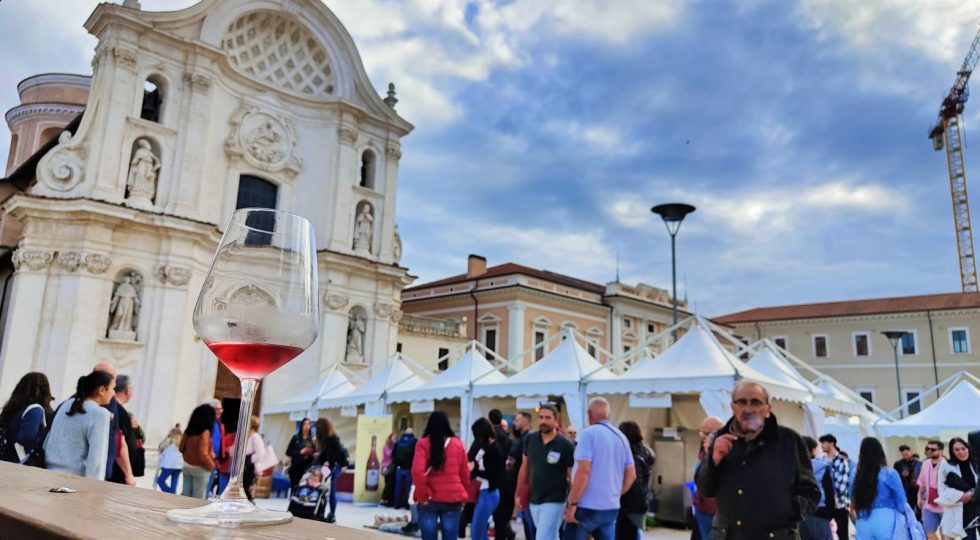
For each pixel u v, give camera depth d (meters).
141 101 19.61
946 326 39.91
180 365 18.92
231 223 1.40
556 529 6.11
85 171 18.66
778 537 3.62
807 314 44.31
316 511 8.31
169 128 19.97
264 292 1.32
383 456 14.71
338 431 17.56
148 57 19.89
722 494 3.83
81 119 21.31
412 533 10.27
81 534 0.74
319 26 24.56
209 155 21.19
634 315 37.78
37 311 17.38
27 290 17.39
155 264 19.00
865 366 41.78
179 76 20.48
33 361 17.09
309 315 1.37
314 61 24.94
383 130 26.00
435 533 6.54
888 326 41.59
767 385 10.49
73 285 17.58
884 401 40.75
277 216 1.40
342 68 25.06
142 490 1.25
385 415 15.01
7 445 4.87
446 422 6.70
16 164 29.11
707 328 11.84
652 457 7.70
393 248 25.89
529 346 32.16
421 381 16.33
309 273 1.41
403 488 13.32
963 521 8.34
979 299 39.91
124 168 18.97
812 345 43.81
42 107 29.28
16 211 17.97
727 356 11.07
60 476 1.45
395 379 15.99
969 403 14.95
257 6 22.67
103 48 19.39
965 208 59.72
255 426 8.86
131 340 18.20
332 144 24.41
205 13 21.16
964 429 14.36
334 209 23.84
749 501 3.70
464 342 30.39
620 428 7.97
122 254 18.52
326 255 23.00
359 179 24.94
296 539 0.79
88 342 17.52
